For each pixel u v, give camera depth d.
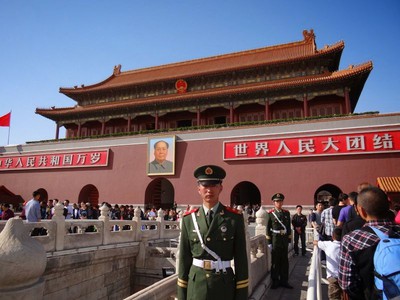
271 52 44.16
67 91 46.88
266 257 12.22
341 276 4.16
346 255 4.13
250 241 9.90
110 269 15.70
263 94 35.97
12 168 43.53
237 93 36.09
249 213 31.44
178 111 40.38
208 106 38.44
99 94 47.16
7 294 3.39
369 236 3.94
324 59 36.19
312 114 36.69
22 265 3.41
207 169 5.09
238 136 32.91
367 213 4.22
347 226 7.26
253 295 8.92
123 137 38.31
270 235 11.06
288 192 29.64
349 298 4.08
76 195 39.00
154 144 36.12
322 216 12.89
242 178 31.77
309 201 28.73
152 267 17.28
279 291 10.34
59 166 40.69
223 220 4.91
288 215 11.39
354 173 27.77
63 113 44.56
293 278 12.16
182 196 33.84
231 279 4.76
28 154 43.03
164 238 22.69
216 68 43.62
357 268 4.02
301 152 29.94
